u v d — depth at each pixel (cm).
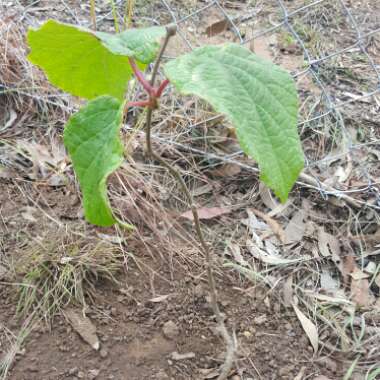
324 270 73
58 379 58
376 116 94
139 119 82
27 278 65
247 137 34
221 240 75
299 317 67
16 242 71
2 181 78
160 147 84
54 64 44
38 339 61
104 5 112
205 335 64
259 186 82
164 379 59
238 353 63
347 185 83
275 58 105
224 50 37
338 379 62
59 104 88
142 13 111
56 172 80
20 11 104
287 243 76
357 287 72
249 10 118
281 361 63
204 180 82
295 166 36
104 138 39
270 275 72
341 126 88
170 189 80
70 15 108
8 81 91
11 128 87
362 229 78
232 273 71
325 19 116
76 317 63
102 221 40
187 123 87
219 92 34
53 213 75
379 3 123
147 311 65
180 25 110
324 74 101
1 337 61
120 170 77
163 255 71
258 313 67
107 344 61
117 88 47
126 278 68
